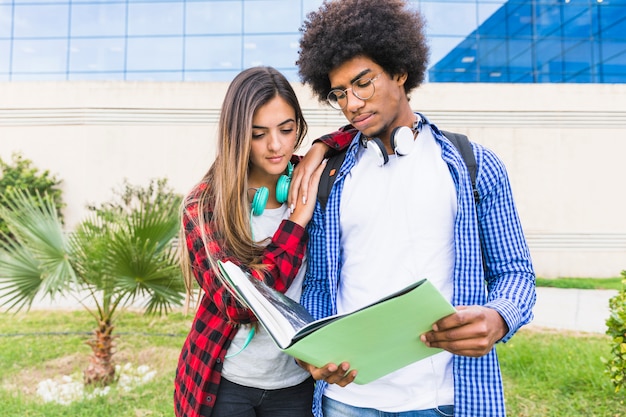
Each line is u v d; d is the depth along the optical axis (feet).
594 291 31.14
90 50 46.19
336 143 5.30
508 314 3.87
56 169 38.42
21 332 19.77
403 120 4.96
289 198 5.26
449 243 4.66
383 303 3.13
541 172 38.37
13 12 46.32
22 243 13.15
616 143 38.29
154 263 12.49
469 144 4.69
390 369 4.08
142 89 39.01
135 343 18.15
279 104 5.08
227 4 45.85
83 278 13.32
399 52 4.64
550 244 37.47
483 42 46.06
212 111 39.11
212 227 5.19
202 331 5.31
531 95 38.73
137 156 38.81
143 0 46.06
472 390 4.37
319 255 5.24
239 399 5.37
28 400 12.86
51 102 38.65
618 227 37.83
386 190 4.77
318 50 4.86
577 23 45.68
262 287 4.51
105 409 12.12
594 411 11.96
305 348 3.52
